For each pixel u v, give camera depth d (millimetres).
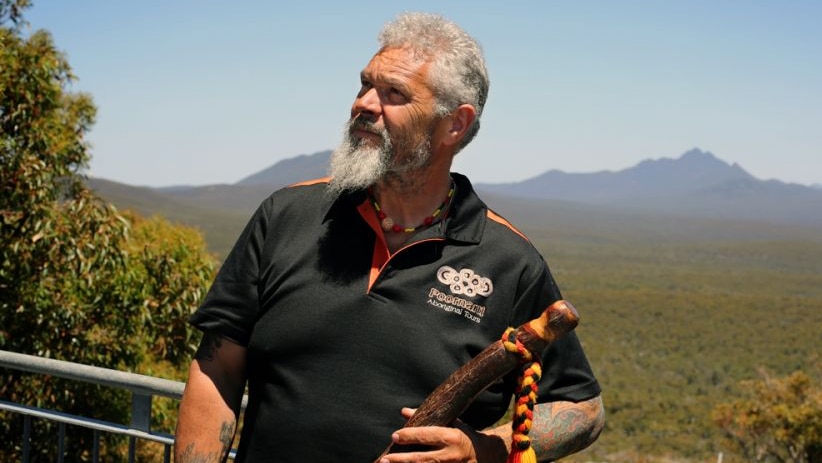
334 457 1552
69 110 8117
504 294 1653
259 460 1608
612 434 58406
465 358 1593
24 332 7250
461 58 1645
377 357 1571
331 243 1663
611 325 119875
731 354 103125
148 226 9328
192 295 8102
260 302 1698
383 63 1641
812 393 25625
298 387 1588
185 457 1647
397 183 1657
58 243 6664
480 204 1743
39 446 7438
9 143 6621
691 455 53469
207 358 1711
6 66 6676
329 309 1601
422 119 1618
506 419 8891
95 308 7625
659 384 84438
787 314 129500
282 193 1781
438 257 1642
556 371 1660
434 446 1483
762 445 26438
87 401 7785
